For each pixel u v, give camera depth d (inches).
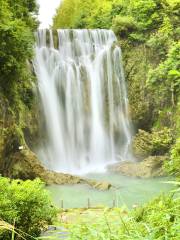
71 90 1023.0
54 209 399.2
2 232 333.1
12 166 693.3
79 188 673.0
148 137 941.2
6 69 688.4
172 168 391.5
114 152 1054.4
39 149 911.0
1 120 655.1
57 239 112.5
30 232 376.5
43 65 989.8
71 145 995.9
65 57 1043.3
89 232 109.7
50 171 729.0
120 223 116.0
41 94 945.5
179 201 137.8
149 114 1045.8
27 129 861.2
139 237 96.7
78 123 1020.5
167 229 103.2
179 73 216.7
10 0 823.1
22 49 714.2
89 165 977.5
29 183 406.9
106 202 591.8
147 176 761.6
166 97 994.7
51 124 959.0
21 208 371.9
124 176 790.5
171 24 1045.2
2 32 658.8
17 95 771.4
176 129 914.7
